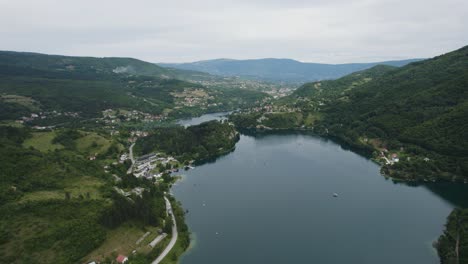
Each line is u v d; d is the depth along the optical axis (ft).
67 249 554.46
